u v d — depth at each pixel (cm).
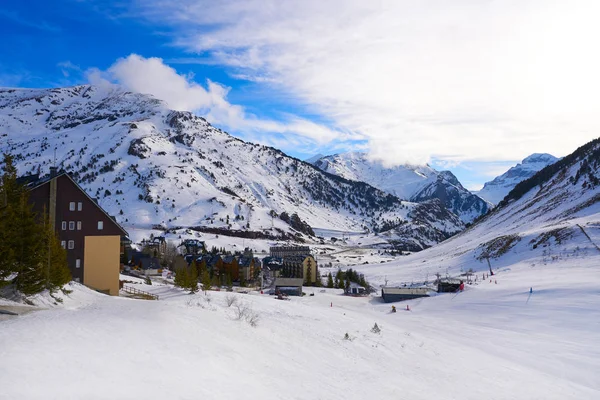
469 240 19262
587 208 13975
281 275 16550
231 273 13575
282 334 2797
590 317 5134
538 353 3759
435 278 12462
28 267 3077
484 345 4041
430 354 3116
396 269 16762
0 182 3128
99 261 5712
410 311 7288
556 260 10094
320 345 2727
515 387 2484
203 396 1359
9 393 1109
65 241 5475
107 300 3769
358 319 4675
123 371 1422
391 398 1914
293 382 1820
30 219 3098
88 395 1188
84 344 1658
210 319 2631
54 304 3120
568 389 2589
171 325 2222
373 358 2689
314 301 9081
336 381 2006
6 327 1867
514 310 6038
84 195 5641
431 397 2050
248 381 1655
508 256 12162
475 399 2148
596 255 9588
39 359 1402
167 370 1520
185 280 6531
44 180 5438
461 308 6881
